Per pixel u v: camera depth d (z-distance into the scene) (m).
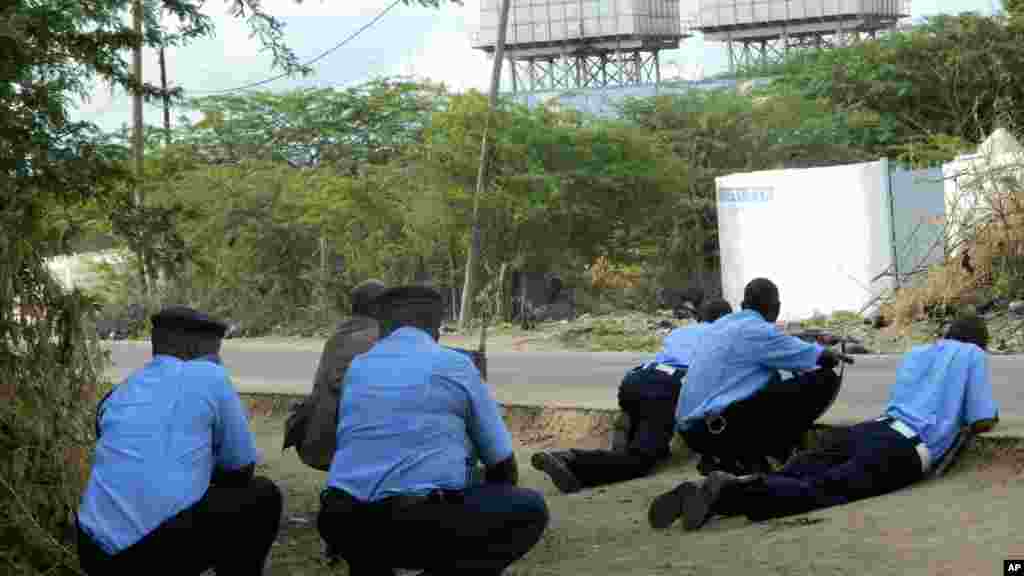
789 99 38.59
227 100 39.94
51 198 8.23
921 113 41.47
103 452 5.34
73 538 7.09
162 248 8.80
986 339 7.81
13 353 7.22
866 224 22.81
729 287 25.06
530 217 29.94
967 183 20.23
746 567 6.16
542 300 31.41
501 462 5.30
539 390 13.67
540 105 31.97
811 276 23.58
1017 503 6.72
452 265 31.86
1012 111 28.20
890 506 7.04
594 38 88.00
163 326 5.60
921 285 20.70
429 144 31.55
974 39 40.66
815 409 8.54
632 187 31.64
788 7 89.62
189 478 5.29
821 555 6.20
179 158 34.09
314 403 7.48
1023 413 10.02
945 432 7.53
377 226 33.19
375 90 41.03
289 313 31.14
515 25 88.06
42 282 7.51
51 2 8.27
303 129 39.81
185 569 5.34
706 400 8.49
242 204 31.25
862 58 42.75
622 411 10.03
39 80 8.15
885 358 16.27
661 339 21.30
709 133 36.69
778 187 23.92
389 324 5.41
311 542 8.32
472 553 5.16
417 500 5.09
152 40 9.14
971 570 5.59
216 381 5.46
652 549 6.94
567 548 7.35
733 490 7.25
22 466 6.87
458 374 5.24
